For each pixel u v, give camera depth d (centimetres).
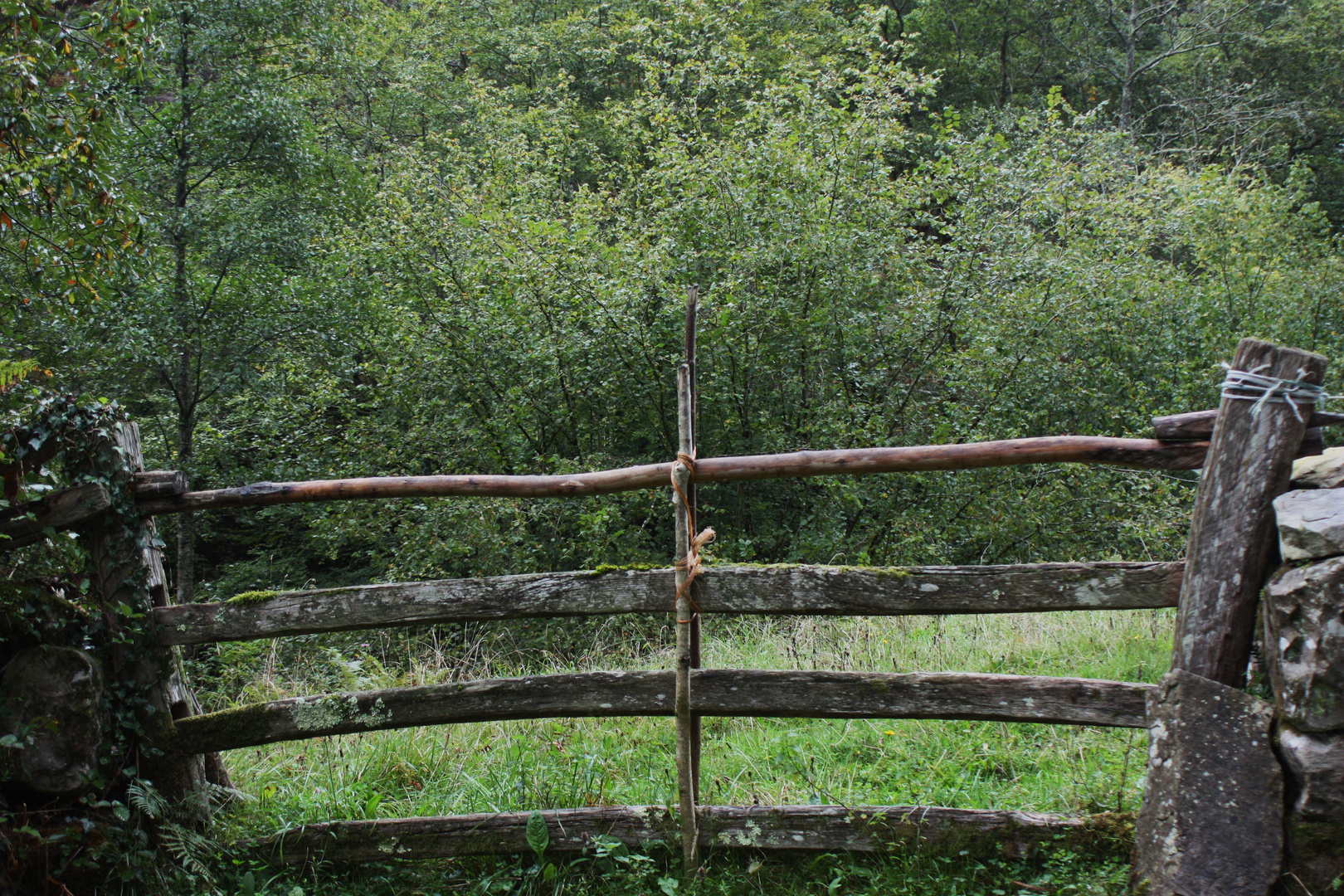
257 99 1179
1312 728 226
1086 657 463
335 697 304
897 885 273
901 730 378
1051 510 910
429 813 336
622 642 653
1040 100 2459
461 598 295
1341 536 223
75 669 290
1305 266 1377
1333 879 225
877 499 955
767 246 953
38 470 301
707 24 1130
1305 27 2481
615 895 283
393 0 2448
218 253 1194
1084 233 1105
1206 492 249
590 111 2067
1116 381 1092
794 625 565
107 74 648
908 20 2523
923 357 1005
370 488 303
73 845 283
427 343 994
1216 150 2114
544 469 984
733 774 354
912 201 1022
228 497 306
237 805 329
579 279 909
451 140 1141
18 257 612
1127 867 264
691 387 292
